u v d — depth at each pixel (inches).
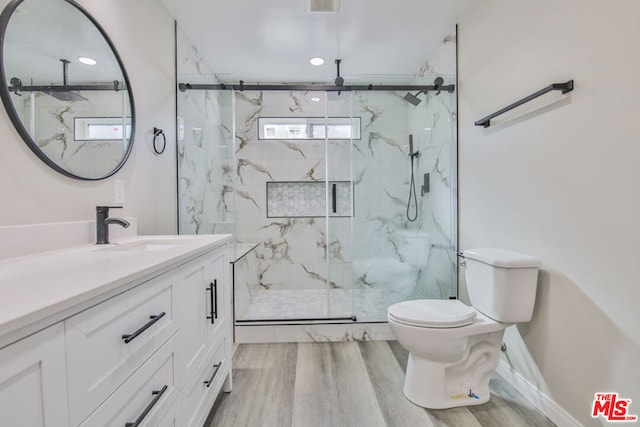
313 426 55.5
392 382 69.6
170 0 78.0
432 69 108.1
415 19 87.6
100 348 26.6
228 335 64.9
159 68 77.8
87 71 52.4
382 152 113.3
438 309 64.7
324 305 114.3
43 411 21.0
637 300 41.6
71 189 49.1
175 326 40.8
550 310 56.5
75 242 48.1
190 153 95.3
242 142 138.1
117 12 60.6
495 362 64.1
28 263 34.8
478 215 81.1
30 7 41.8
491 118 71.8
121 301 29.5
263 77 126.6
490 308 61.5
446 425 55.8
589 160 47.9
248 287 117.4
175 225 86.6
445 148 99.3
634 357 42.1
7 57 38.5
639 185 41.0
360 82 107.3
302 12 83.9
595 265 47.4
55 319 22.0
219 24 88.9
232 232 97.0
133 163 66.1
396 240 112.7
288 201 141.2
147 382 33.8
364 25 90.2
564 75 52.4
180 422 41.9
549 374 57.0
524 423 56.3
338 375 72.6
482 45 78.1
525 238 62.9
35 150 42.3
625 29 42.2
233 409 60.1
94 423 25.6
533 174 60.1
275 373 73.5
